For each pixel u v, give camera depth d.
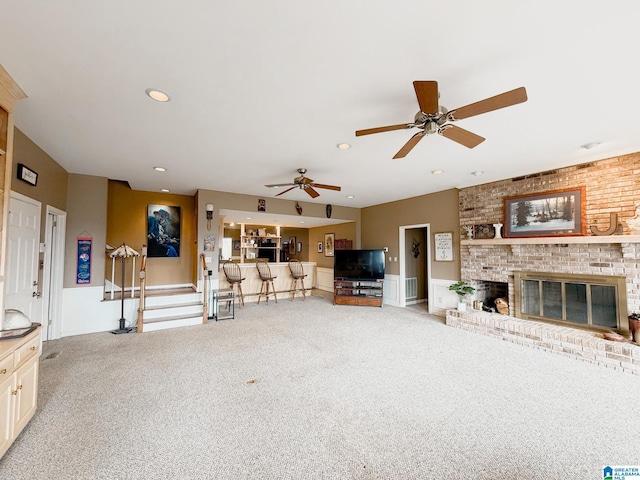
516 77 2.08
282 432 2.12
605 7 1.46
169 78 2.11
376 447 1.97
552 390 2.77
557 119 2.71
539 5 1.46
